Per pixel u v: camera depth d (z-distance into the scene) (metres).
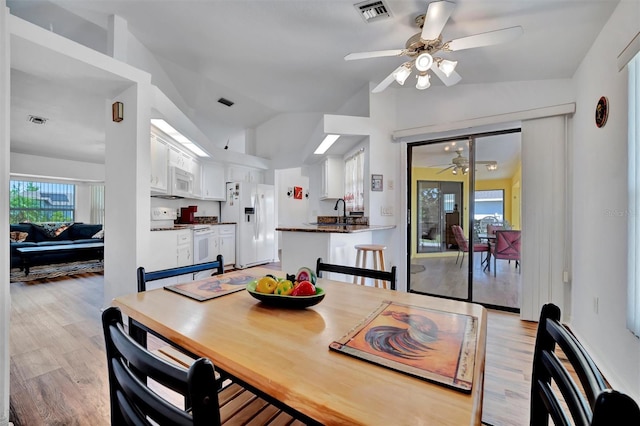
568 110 2.71
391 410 0.55
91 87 2.69
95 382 1.85
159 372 0.54
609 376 1.93
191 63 3.54
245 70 3.64
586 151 2.38
